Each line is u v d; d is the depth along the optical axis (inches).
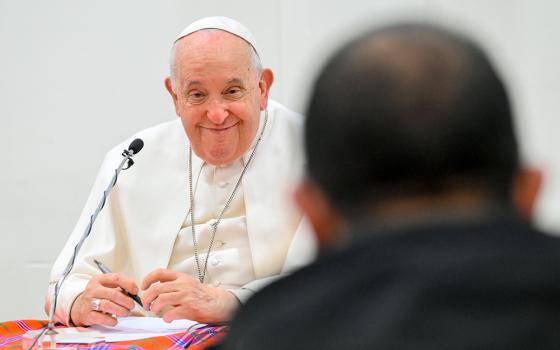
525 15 697.0
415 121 120.6
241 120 467.2
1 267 758.5
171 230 487.2
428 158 121.5
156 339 347.9
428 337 113.0
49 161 753.0
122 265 498.3
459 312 114.7
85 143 749.9
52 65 748.0
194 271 479.2
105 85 745.6
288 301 124.3
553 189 618.8
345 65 124.6
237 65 460.8
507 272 117.0
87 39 744.3
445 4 703.1
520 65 697.6
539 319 114.5
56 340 347.3
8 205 757.9
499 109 122.2
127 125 745.6
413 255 120.0
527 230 123.0
